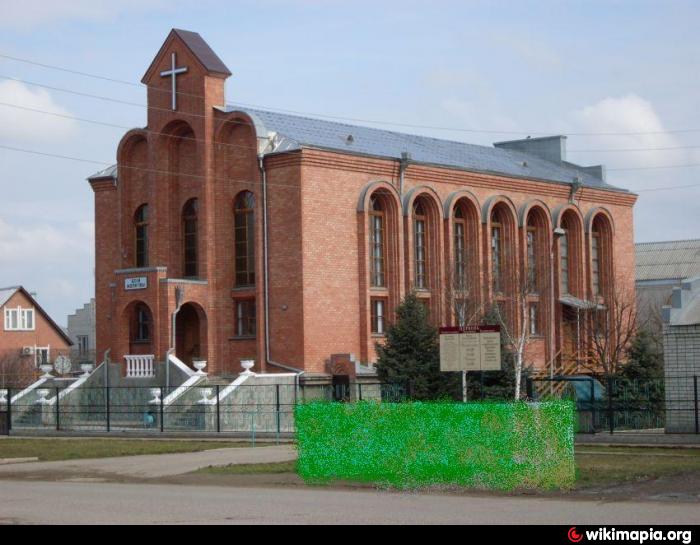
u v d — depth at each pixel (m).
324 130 56.12
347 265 51.81
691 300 35.72
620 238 66.62
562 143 70.19
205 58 52.88
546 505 18.59
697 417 33.12
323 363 50.44
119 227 55.97
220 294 52.44
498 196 58.84
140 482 24.75
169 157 54.31
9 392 46.06
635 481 21.89
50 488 23.20
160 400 44.16
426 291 55.69
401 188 54.25
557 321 61.94
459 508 18.33
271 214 51.03
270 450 33.59
